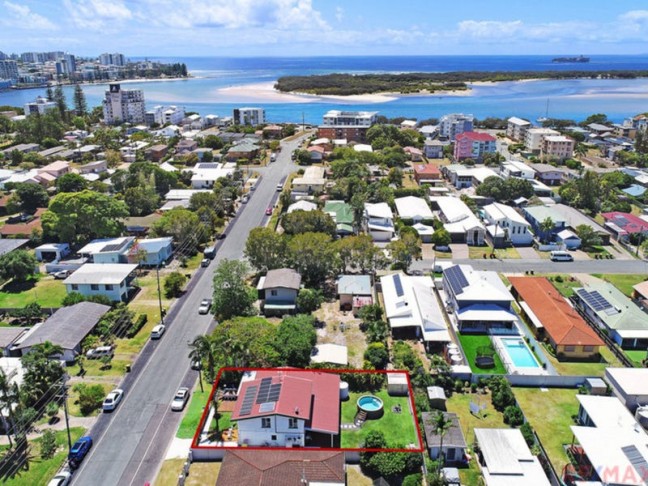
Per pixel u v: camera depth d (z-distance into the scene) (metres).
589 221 101.69
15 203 111.19
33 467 43.41
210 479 42.19
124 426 48.28
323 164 150.50
